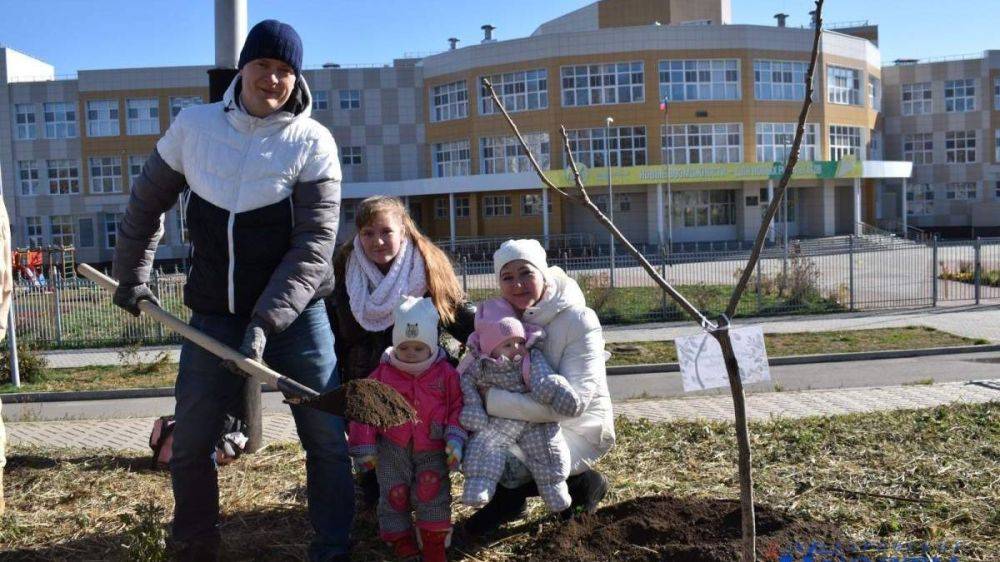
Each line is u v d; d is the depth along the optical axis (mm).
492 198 51812
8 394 13789
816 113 51125
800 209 51781
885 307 22109
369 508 4680
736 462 5496
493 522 4285
